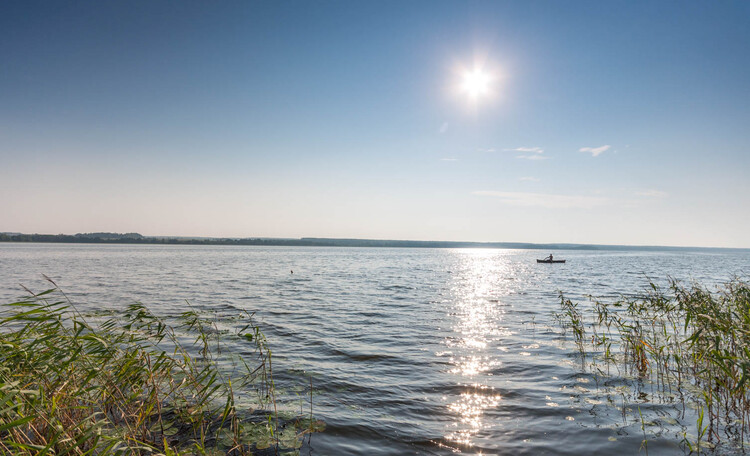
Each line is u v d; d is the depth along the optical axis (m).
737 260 121.69
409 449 6.06
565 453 5.91
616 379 9.38
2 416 5.00
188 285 32.41
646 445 6.12
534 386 8.93
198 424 6.59
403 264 78.69
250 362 10.67
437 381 9.30
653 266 77.00
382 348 12.50
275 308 20.86
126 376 6.97
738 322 9.17
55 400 5.32
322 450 5.96
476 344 13.03
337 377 9.54
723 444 6.11
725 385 7.76
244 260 83.94
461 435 6.53
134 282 34.34
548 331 15.19
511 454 5.90
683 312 15.86
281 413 7.32
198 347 11.97
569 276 48.59
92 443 5.39
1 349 5.70
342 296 26.56
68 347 6.45
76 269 49.81
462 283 37.66
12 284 30.86
